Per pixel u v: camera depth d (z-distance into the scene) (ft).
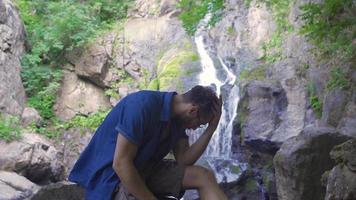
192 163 12.03
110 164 11.29
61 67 46.93
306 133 21.80
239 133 35.19
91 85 46.24
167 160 12.13
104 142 11.48
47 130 42.91
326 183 15.33
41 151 37.58
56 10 49.01
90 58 45.96
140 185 10.87
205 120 11.68
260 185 32.42
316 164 21.06
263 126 34.17
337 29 28.63
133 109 10.96
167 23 47.37
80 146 42.29
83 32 47.14
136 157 11.25
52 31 46.85
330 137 21.20
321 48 33.17
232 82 39.04
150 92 11.41
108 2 51.19
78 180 11.66
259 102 35.29
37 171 36.81
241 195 31.78
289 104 34.47
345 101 27.81
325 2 28.96
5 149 35.96
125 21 49.67
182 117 11.55
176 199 11.65
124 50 46.29
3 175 33.40
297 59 36.19
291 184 21.22
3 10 43.14
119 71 45.70
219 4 34.91
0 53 41.81
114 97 44.83
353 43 29.68
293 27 37.78
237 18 43.60
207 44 43.96
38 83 45.57
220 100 11.92
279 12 40.01
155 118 11.12
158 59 45.27
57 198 15.06
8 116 40.19
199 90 11.62
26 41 47.37
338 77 29.12
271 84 35.63
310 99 33.35
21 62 45.52
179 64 42.45
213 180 11.51
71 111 44.42
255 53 40.37
